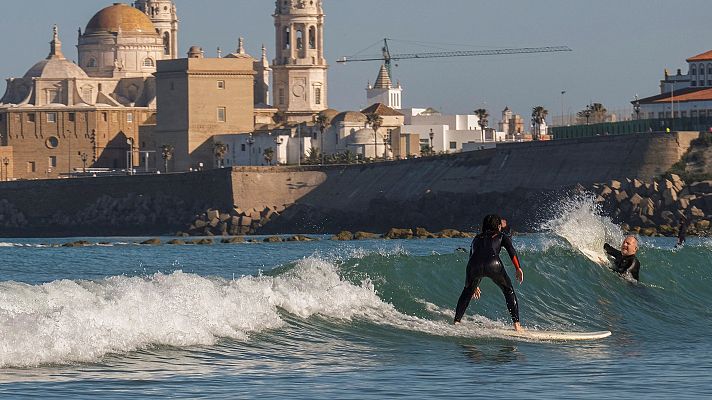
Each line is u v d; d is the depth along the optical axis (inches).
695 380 3034.0
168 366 2947.8
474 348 3472.0
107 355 2972.4
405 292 4060.0
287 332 3464.6
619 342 3769.7
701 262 5177.2
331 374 2994.6
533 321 4057.6
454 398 2743.6
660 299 4596.5
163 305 3267.7
